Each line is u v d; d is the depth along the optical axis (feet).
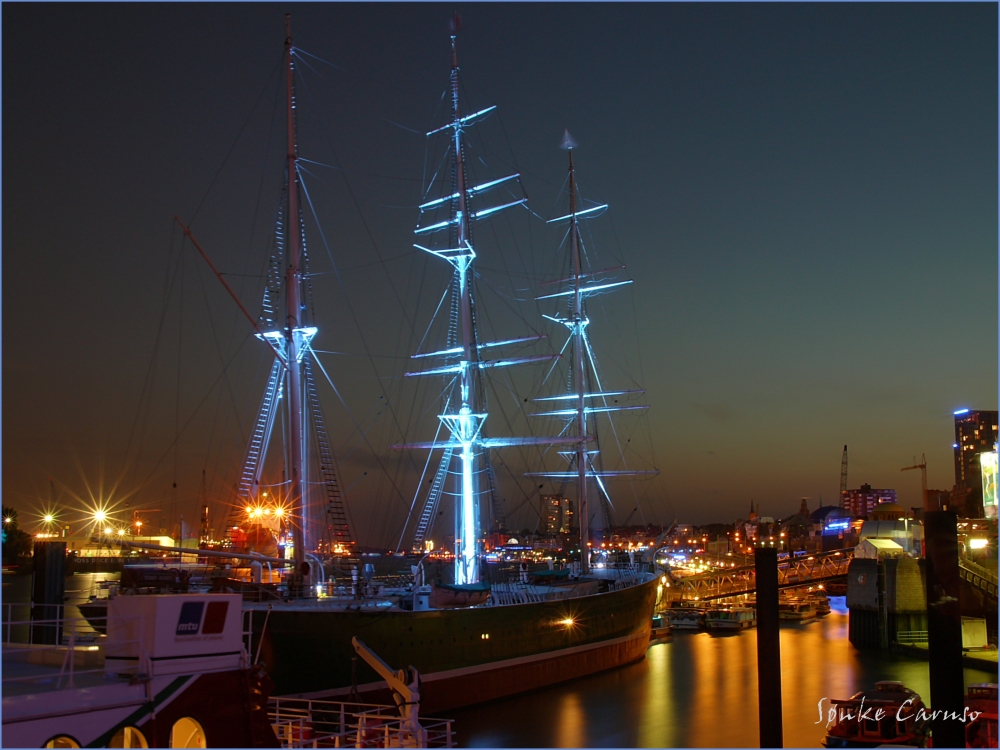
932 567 101.81
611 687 221.25
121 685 69.26
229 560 186.09
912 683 234.38
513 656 200.75
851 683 234.79
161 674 71.31
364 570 197.67
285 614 151.74
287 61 186.80
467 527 233.96
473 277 247.70
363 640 162.71
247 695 75.61
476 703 189.06
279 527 185.98
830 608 488.85
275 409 187.73
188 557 188.44
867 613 314.76
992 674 234.17
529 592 222.07
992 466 374.84
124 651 73.41
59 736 64.64
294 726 108.58
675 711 193.88
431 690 176.55
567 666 221.87
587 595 234.79
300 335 180.14
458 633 184.14
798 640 338.95
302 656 153.48
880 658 285.43
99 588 168.25
